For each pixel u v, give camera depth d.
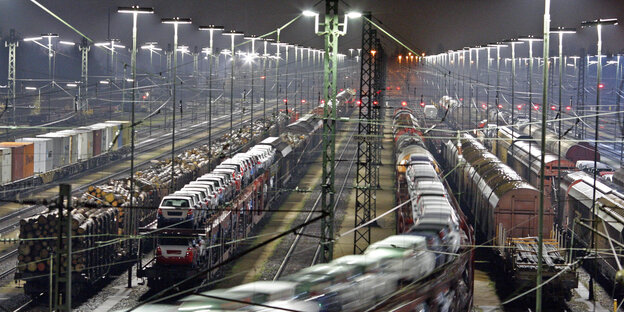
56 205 23.27
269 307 20.94
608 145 121.62
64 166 78.38
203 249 42.66
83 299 40.00
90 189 46.50
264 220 63.97
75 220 39.03
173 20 59.41
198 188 46.41
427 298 28.19
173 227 41.81
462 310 34.47
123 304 39.03
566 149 79.31
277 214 66.81
